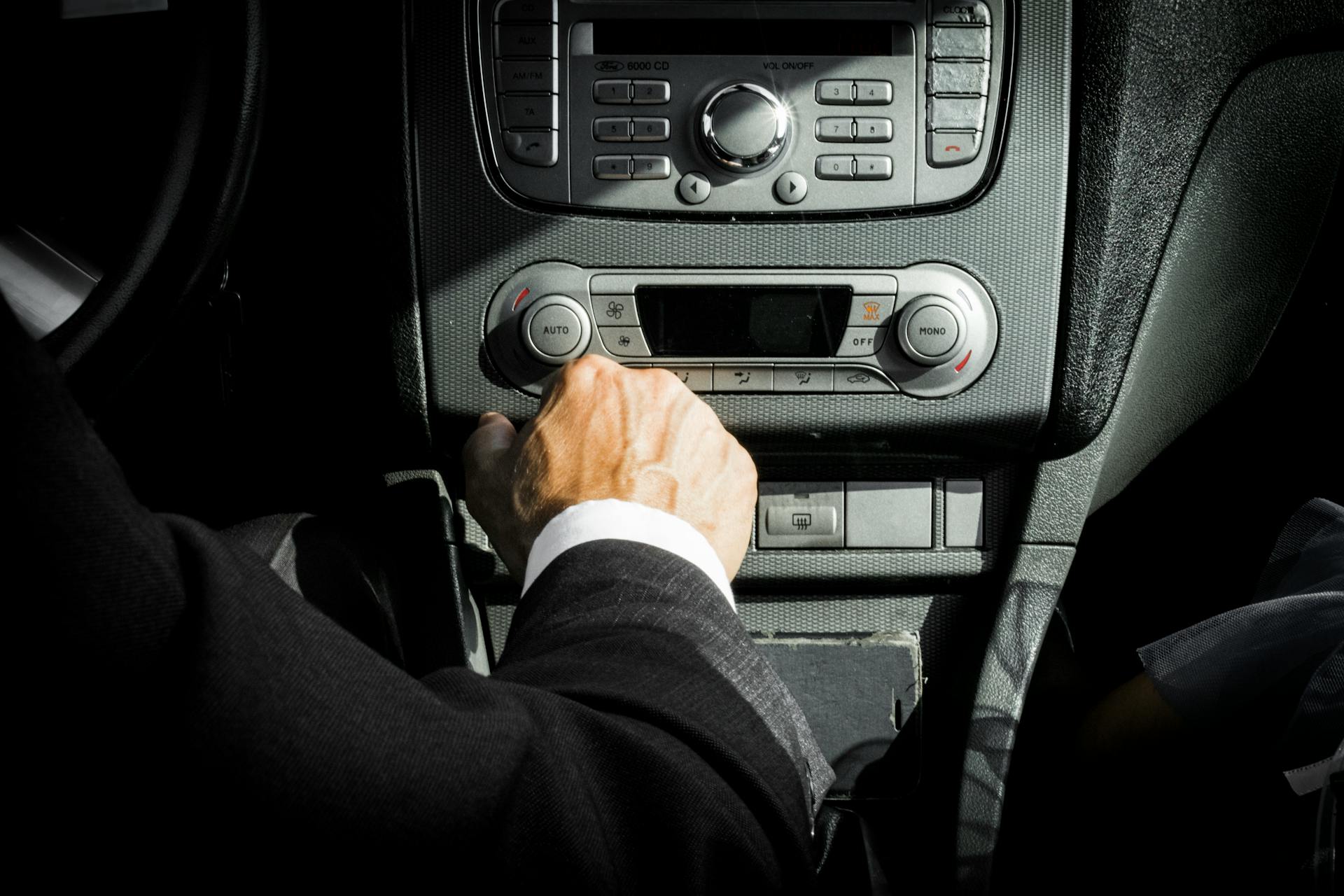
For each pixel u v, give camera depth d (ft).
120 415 2.84
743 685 1.38
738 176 2.24
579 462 1.90
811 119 2.23
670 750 1.17
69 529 0.80
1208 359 2.78
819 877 2.44
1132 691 2.57
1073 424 2.33
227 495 2.87
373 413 2.37
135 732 0.87
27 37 2.39
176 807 0.92
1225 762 2.49
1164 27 2.19
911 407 2.31
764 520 2.49
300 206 2.46
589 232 2.26
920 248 2.25
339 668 1.00
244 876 0.97
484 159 2.25
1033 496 2.45
